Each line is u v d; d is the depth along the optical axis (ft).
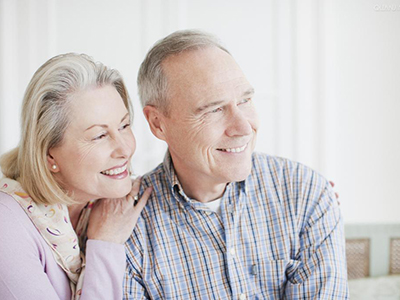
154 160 7.72
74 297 3.73
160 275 3.80
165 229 3.92
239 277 3.80
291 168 4.12
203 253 3.84
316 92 7.73
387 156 7.68
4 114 7.32
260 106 7.75
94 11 7.45
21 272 3.39
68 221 3.73
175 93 3.51
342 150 7.72
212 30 7.63
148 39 7.56
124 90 3.87
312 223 3.91
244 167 3.61
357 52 7.59
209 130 3.47
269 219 3.94
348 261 6.82
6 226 3.45
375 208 7.74
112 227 3.76
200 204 3.83
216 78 3.41
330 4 7.52
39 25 7.36
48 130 3.49
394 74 7.59
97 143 3.55
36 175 3.56
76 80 3.47
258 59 7.71
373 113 7.64
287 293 3.84
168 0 7.52
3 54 7.27
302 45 7.68
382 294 6.39
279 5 7.66
